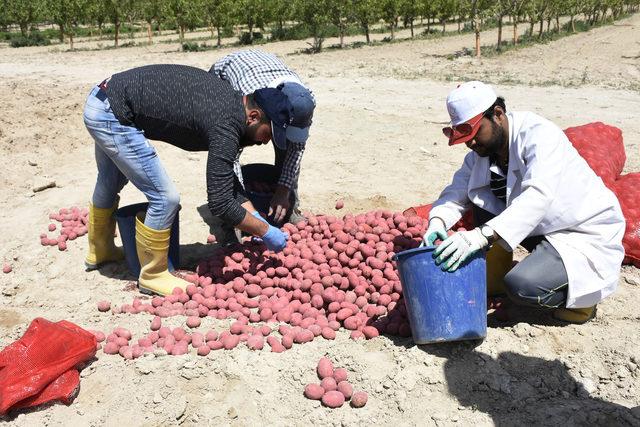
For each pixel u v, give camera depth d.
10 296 5.15
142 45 34.16
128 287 5.08
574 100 12.15
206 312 4.57
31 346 3.78
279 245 4.57
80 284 5.25
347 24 30.48
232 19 31.42
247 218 4.37
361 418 3.49
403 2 30.92
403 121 10.00
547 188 3.63
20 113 9.96
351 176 7.45
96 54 27.86
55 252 5.82
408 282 3.73
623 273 4.98
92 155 8.72
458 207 4.30
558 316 4.24
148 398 3.70
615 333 4.07
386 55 23.44
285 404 3.63
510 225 3.58
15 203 6.98
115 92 4.30
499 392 3.60
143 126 4.40
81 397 3.79
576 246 3.90
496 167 4.03
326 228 5.32
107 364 4.02
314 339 4.16
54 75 17.55
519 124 3.80
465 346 3.89
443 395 3.59
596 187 3.97
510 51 23.23
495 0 29.05
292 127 4.98
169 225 4.71
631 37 28.55
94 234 5.30
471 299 3.68
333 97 12.66
